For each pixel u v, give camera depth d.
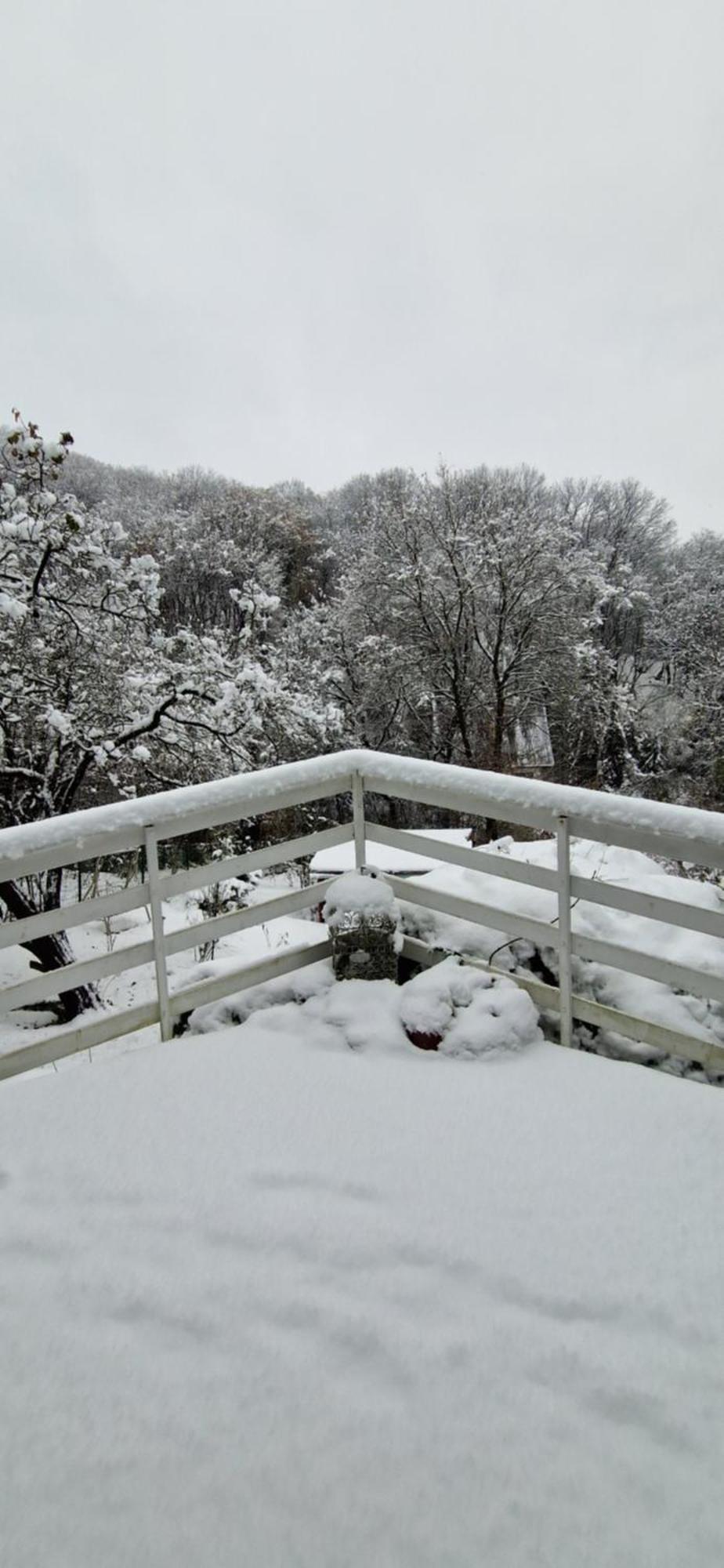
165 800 2.71
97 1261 1.74
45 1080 2.50
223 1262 1.72
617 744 21.11
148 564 7.84
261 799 2.96
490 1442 1.30
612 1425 1.33
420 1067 2.55
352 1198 1.93
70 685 8.05
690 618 23.12
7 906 7.64
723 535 27.33
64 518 7.07
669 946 3.24
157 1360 1.48
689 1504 1.20
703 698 21.02
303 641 19.66
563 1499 1.21
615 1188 1.96
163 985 2.82
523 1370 1.44
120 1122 2.27
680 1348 1.49
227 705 7.54
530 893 3.51
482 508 18.59
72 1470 1.26
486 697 18.38
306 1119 2.27
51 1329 1.55
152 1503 1.21
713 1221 1.84
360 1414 1.35
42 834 2.46
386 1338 1.51
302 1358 1.47
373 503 20.36
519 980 2.95
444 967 2.94
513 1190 1.95
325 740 9.47
